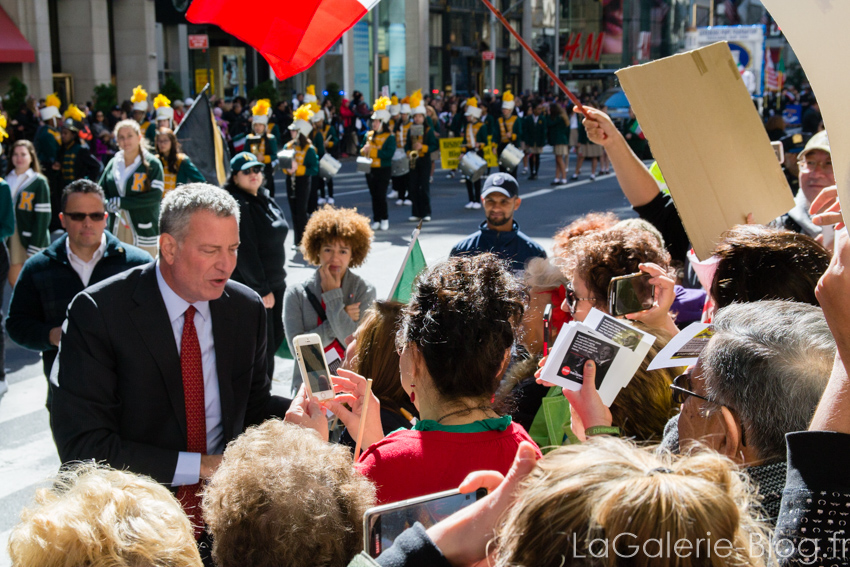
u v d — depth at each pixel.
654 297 2.62
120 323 2.58
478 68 37.66
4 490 4.53
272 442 1.70
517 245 5.10
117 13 25.94
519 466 1.28
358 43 32.16
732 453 1.53
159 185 7.23
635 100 2.43
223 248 2.59
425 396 1.95
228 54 30.06
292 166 11.47
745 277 2.15
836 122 1.17
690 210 2.46
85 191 3.84
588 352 1.99
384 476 1.82
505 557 1.13
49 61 23.34
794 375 1.47
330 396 2.42
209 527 1.62
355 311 4.12
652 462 1.13
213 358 2.75
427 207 14.39
